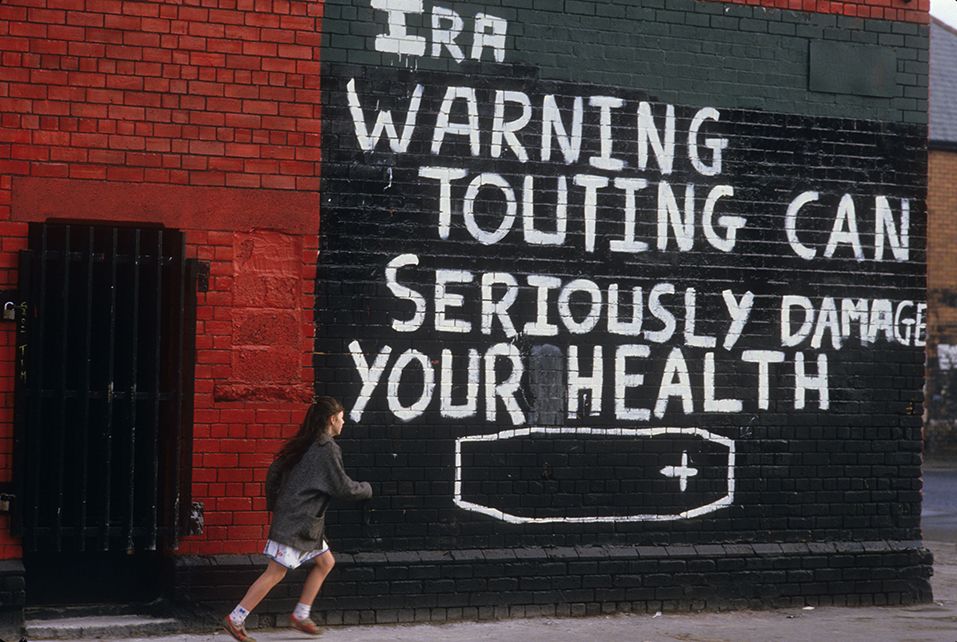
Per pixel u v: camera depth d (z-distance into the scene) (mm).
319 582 8523
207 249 8953
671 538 10086
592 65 9961
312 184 9219
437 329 9508
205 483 8922
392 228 9414
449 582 9438
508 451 9672
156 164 8836
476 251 9617
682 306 10148
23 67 8570
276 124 9133
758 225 10375
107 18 8750
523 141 9766
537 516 9734
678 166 10172
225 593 8898
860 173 10695
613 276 9969
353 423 9297
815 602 10414
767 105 10430
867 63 10734
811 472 10508
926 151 10891
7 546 8469
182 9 8922
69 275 8766
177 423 8797
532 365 9750
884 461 10742
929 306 28766
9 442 8477
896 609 10484
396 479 9391
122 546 8688
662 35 10156
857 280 10672
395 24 9461
